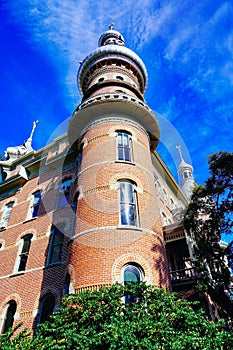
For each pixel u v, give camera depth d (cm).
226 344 495
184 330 511
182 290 1101
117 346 432
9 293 1217
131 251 866
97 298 581
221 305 1082
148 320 488
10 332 574
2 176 2116
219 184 1194
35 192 1659
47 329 546
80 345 458
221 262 1105
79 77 2014
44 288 1116
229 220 1133
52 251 1253
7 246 1460
